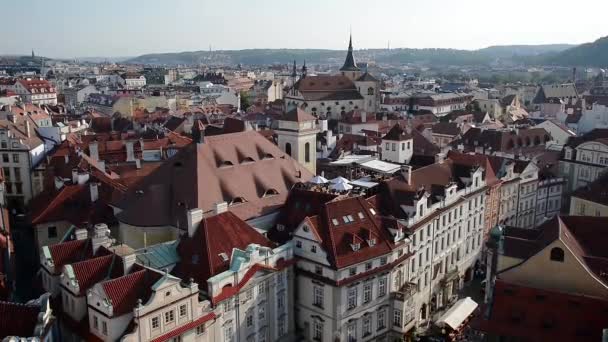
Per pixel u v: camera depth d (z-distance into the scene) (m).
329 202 87.06
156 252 77.69
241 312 76.44
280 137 120.19
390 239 89.44
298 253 85.88
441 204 105.12
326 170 128.38
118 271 69.75
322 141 180.50
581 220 80.25
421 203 97.12
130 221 86.88
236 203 90.19
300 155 118.69
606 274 70.38
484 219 126.62
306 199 93.88
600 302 64.88
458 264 116.62
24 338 58.31
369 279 85.69
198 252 77.19
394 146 129.25
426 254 101.81
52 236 103.12
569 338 64.31
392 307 90.88
